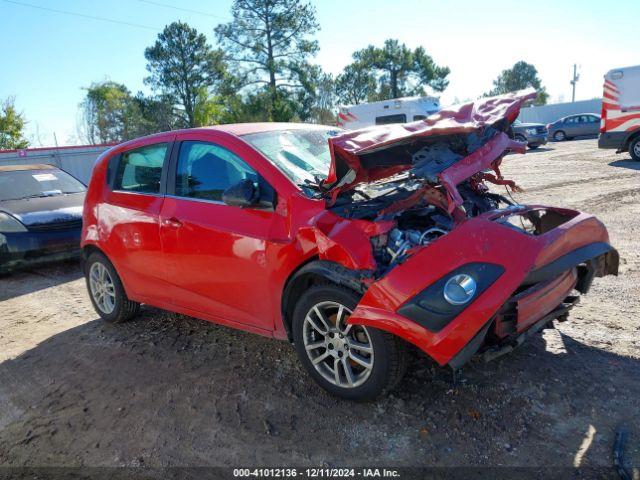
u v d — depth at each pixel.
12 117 39.25
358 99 53.56
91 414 3.46
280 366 3.90
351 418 3.16
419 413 3.14
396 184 3.96
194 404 3.47
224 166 3.92
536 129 22.77
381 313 2.89
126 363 4.17
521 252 2.82
